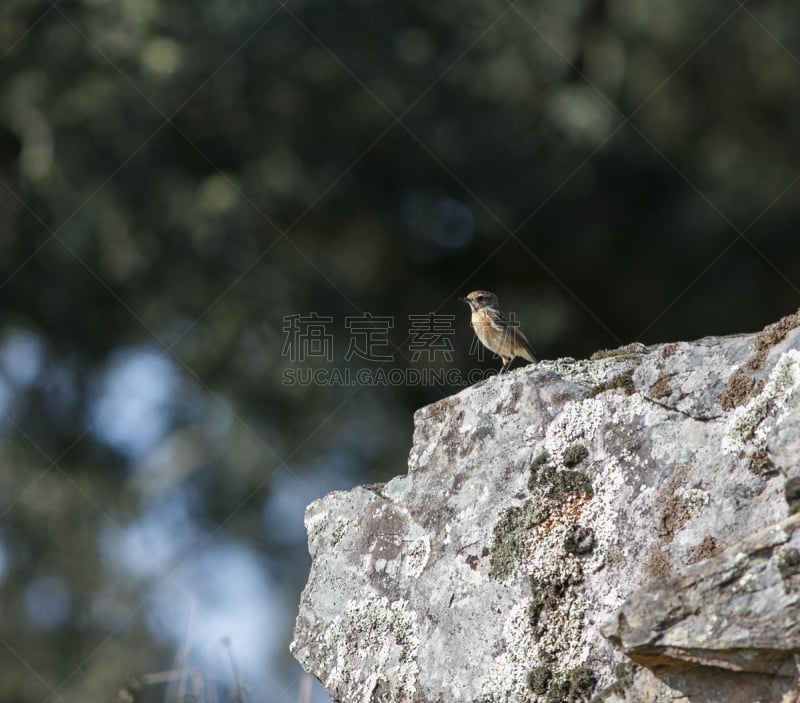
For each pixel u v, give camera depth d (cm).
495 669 759
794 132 2988
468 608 793
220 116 2778
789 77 2892
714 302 3017
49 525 3130
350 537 897
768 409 711
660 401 768
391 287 3206
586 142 2834
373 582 859
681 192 3009
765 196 2941
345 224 3105
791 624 602
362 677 827
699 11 2812
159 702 1009
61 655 2903
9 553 3091
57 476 3209
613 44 2823
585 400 814
